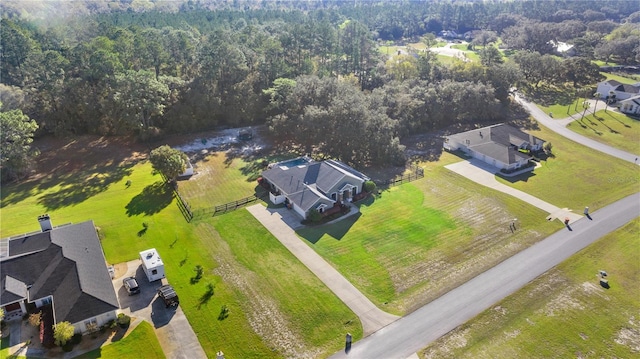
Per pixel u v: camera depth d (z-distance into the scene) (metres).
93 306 35.62
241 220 53.66
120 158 72.88
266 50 96.75
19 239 43.00
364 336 36.06
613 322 38.06
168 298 38.56
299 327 36.91
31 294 37.53
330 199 56.34
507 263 46.00
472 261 46.31
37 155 69.12
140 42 88.19
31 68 80.75
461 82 95.12
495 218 55.19
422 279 43.34
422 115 86.62
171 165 60.25
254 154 75.56
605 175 68.88
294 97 78.06
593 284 42.88
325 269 44.47
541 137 86.56
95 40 86.06
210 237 50.00
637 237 50.97
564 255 47.44
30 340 34.75
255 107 88.44
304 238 49.84
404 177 67.00
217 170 68.81
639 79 126.38
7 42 85.50
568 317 38.50
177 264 45.00
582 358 34.25
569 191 63.06
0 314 34.50
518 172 69.75
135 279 42.44
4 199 58.94
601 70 137.38
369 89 103.94
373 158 71.50
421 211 56.59
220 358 33.19
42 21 151.75
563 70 121.50
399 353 34.38
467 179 66.75
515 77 102.75
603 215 56.06
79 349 34.00
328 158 73.00
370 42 123.00
